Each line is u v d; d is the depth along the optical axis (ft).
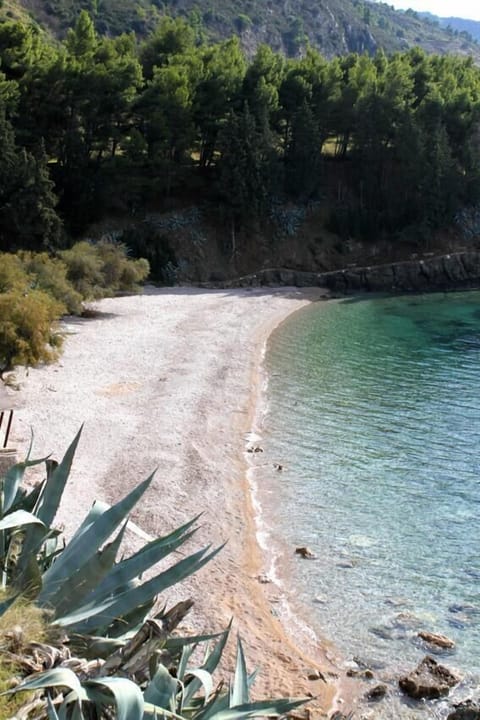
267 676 45.50
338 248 250.57
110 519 25.95
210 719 22.22
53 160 235.81
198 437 90.02
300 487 76.79
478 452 88.58
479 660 48.21
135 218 231.30
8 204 192.95
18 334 108.78
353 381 124.06
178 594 54.03
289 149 257.34
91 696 22.39
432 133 257.55
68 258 171.22
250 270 237.86
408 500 73.67
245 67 261.24
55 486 28.22
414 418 102.53
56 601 25.02
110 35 531.50
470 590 56.75
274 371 129.90
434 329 176.35
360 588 56.90
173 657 25.66
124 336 150.30
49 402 98.73
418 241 252.83
